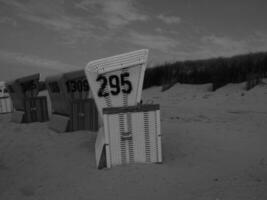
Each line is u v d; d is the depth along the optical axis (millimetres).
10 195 3467
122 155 4152
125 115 4129
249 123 7254
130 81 4633
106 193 3225
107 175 3793
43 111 10344
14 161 5012
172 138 5902
